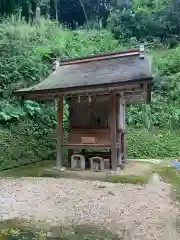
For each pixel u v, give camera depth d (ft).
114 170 22.89
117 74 22.57
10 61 36.04
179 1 67.41
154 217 13.55
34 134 31.22
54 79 25.53
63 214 13.96
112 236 11.40
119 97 25.39
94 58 27.20
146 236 11.35
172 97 46.88
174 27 67.41
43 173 23.31
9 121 30.78
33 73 36.99
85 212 14.23
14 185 19.67
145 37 69.26
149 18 69.31
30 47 41.24
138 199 16.40
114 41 61.11
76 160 24.91
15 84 34.17
